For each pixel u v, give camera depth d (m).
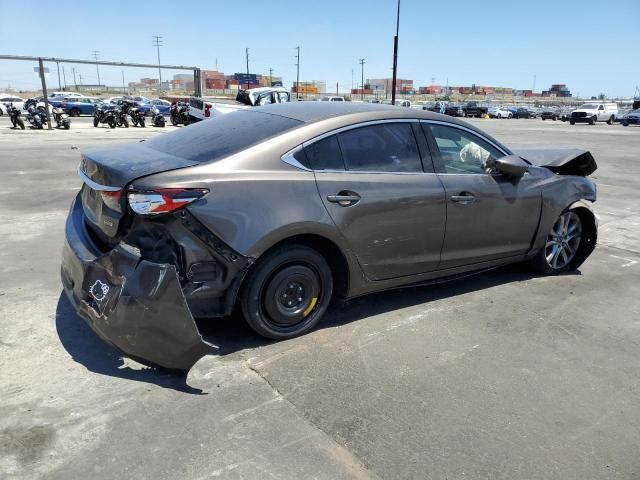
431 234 3.98
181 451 2.45
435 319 4.04
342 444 2.56
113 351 3.32
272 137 3.39
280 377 3.12
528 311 4.27
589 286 4.93
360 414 2.80
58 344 3.39
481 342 3.69
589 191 5.12
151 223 2.95
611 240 6.70
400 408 2.87
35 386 2.91
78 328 3.61
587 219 5.27
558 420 2.83
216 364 3.23
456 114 59.53
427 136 4.02
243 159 3.22
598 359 3.53
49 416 2.66
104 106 26.58
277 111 3.88
